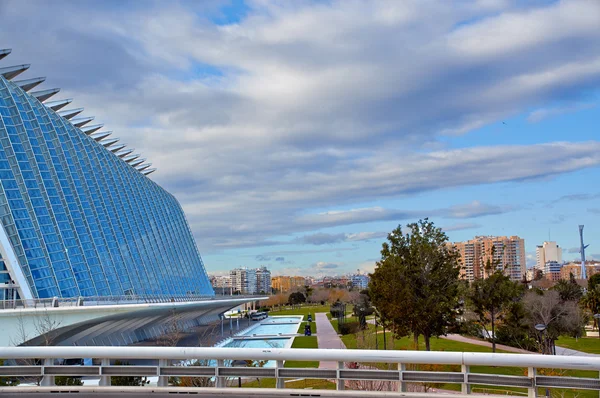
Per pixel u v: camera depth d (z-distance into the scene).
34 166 58.66
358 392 10.57
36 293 50.50
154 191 111.88
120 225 81.50
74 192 67.88
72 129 76.50
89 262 64.25
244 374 11.08
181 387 11.30
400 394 10.46
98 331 54.59
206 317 124.12
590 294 71.75
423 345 50.53
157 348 11.38
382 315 39.56
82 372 11.60
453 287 36.19
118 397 11.02
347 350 10.71
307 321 116.00
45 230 55.19
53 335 44.19
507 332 56.81
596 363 9.66
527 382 10.05
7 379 16.72
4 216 51.09
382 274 36.97
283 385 11.02
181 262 112.56
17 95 62.28
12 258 49.69
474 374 10.28
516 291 43.47
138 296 68.56
